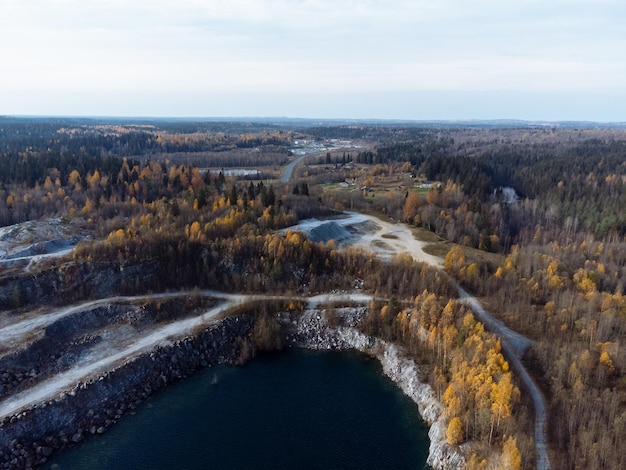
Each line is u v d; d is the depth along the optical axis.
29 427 75.81
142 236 125.75
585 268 128.50
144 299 113.44
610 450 63.66
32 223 142.00
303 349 110.31
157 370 95.38
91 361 93.44
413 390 91.94
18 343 93.00
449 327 95.19
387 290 119.62
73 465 73.00
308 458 75.06
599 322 93.75
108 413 84.12
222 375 99.56
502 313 107.06
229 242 128.12
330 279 125.56
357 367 103.06
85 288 113.88
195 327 107.31
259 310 115.44
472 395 75.44
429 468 72.44
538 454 66.56
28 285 110.19
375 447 77.56
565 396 75.38
